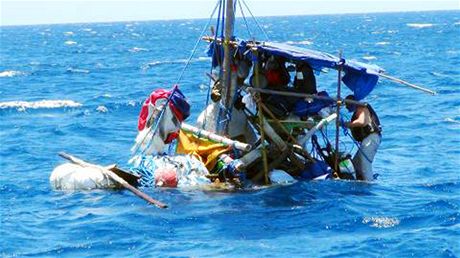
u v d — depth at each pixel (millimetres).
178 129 20250
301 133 20406
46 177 22047
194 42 133000
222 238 15523
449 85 47812
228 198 18406
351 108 20562
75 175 19797
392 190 19469
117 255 14586
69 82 58625
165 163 19797
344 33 162375
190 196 18594
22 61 88250
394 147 26828
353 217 16891
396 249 14734
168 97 20141
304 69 20078
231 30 20141
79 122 34688
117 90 50906
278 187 19328
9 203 18734
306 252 14602
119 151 27016
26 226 16562
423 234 15578
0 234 15977
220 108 20328
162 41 143500
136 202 18141
